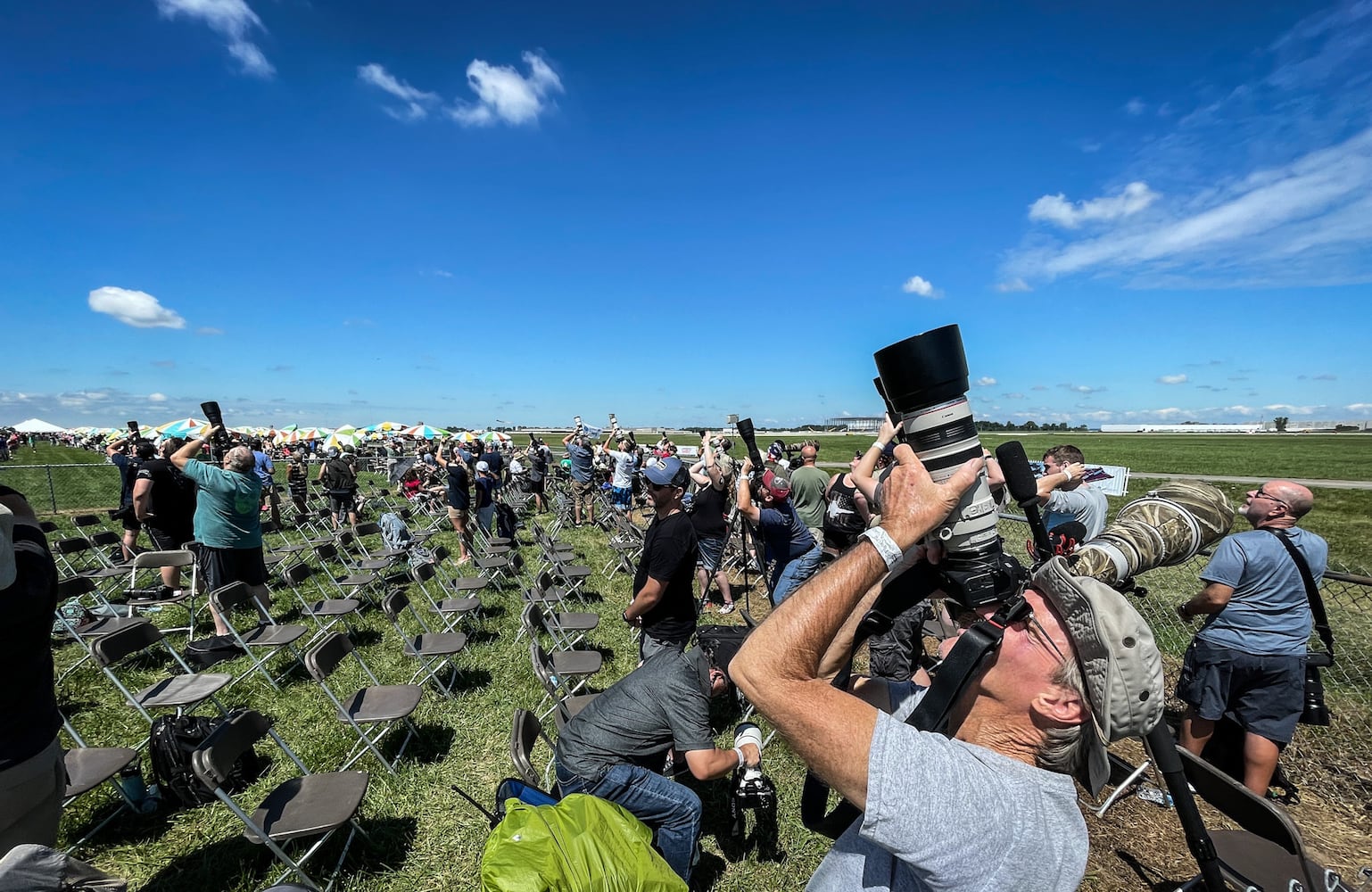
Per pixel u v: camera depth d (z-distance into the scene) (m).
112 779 3.14
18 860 1.35
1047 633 0.89
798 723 0.82
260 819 2.61
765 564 5.36
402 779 3.60
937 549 0.99
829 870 1.03
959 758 0.84
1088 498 4.42
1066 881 0.83
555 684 3.47
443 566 9.06
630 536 9.47
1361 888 2.75
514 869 1.78
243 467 5.46
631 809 2.48
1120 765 3.34
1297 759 3.80
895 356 0.92
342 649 3.82
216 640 5.11
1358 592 6.53
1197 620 5.88
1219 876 1.46
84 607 6.15
